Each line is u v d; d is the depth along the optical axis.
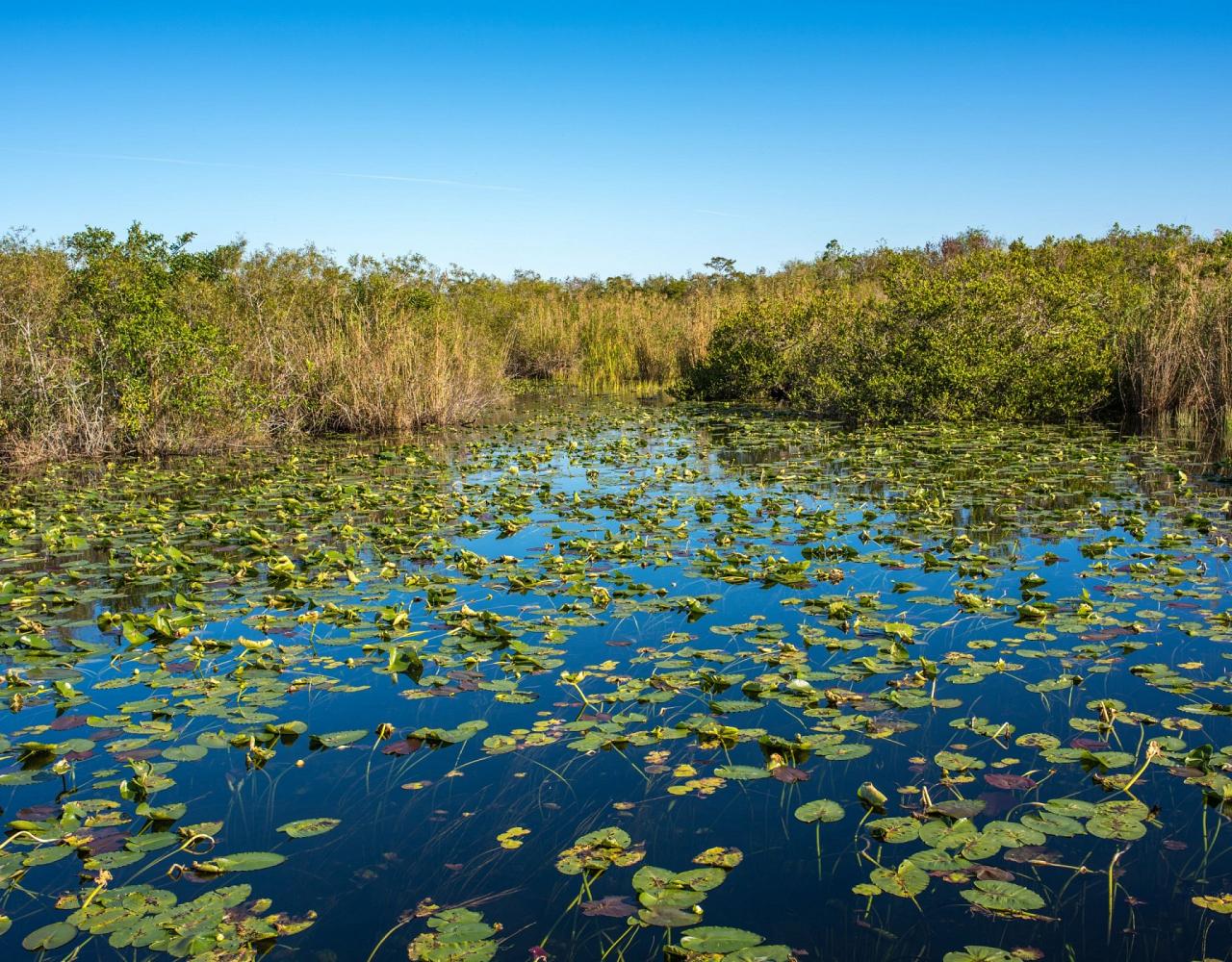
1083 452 9.72
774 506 7.61
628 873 2.74
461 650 4.58
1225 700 3.78
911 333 13.34
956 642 4.54
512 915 2.56
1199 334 12.22
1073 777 3.19
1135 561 5.75
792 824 2.98
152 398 11.84
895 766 3.33
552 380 23.72
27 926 2.56
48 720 3.91
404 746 3.58
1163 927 2.43
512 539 6.92
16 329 11.85
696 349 21.03
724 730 3.58
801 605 5.17
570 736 3.63
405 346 14.65
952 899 2.59
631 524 7.21
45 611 5.41
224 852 2.88
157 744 3.63
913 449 10.59
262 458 11.55
